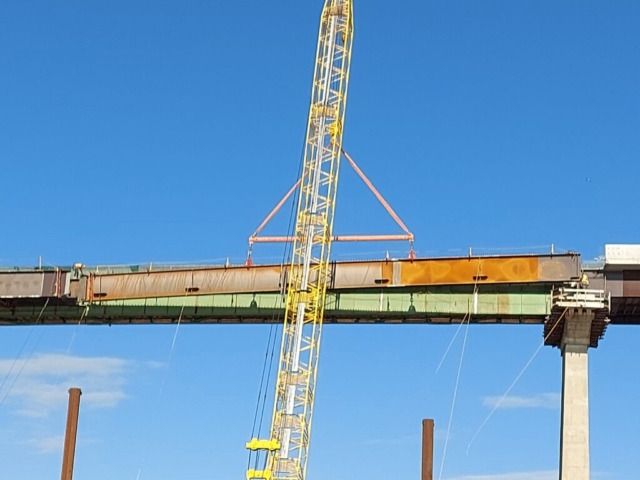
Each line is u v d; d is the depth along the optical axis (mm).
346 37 118562
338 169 116375
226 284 116875
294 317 114000
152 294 118438
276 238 116938
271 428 110562
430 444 84562
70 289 119688
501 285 113750
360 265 115000
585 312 110375
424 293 115000
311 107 117625
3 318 124312
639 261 111438
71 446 86375
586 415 111500
